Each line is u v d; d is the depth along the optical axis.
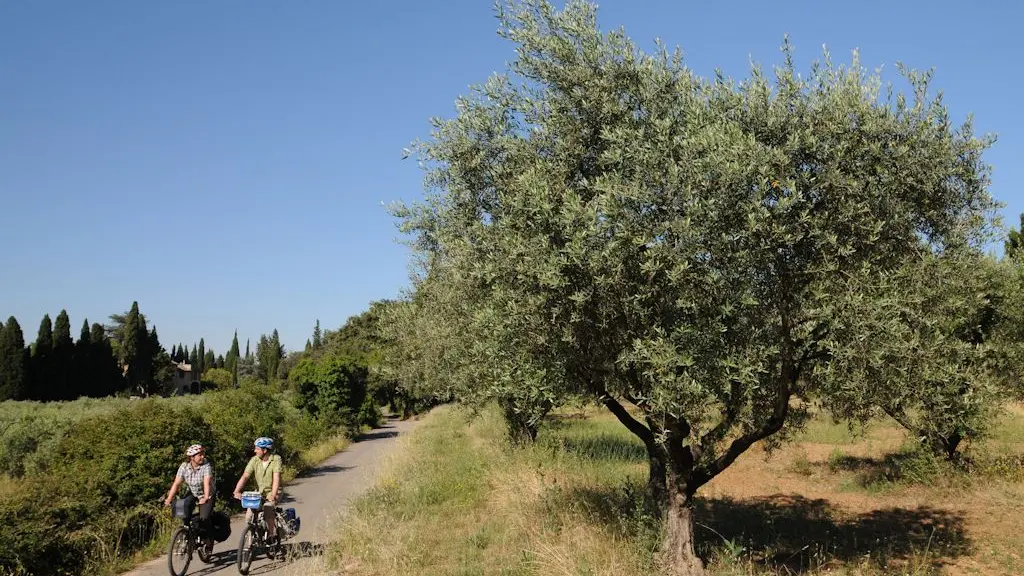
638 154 6.79
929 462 13.69
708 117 7.11
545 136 8.08
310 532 11.29
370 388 40.62
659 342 6.23
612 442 19.50
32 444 19.48
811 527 11.25
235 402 19.62
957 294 7.49
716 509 12.80
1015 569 8.51
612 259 6.34
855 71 7.18
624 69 7.71
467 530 10.40
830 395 6.95
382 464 18.69
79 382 71.38
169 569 8.52
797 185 6.62
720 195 6.32
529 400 7.43
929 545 9.72
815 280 6.60
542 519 9.97
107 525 9.73
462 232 8.84
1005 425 17.53
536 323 6.94
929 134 6.91
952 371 6.89
